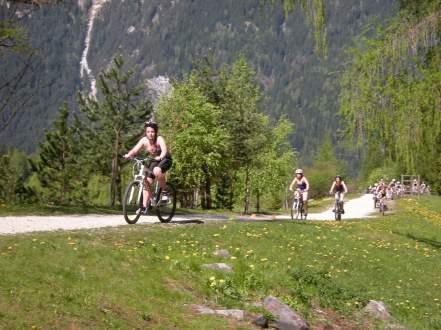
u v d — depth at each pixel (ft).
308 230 90.74
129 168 303.27
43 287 36.83
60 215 86.69
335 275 67.36
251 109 260.42
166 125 266.57
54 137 313.53
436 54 86.48
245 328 39.78
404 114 85.92
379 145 90.74
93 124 305.53
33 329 31.14
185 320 38.68
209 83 268.41
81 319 33.73
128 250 51.31
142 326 35.58
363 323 52.37
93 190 337.31
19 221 70.03
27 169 393.09
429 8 86.69
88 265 43.55
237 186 333.62
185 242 62.28
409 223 154.81
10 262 40.19
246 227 81.00
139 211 70.33
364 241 95.09
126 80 295.89
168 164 69.72
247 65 260.83
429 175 350.43
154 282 43.93
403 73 87.40
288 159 344.90
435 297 70.44
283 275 56.54
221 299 45.21
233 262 56.70
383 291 66.85
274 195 360.28
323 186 564.30
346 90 89.76
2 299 33.37
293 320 43.57
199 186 273.33
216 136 256.11
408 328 54.44
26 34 90.27
